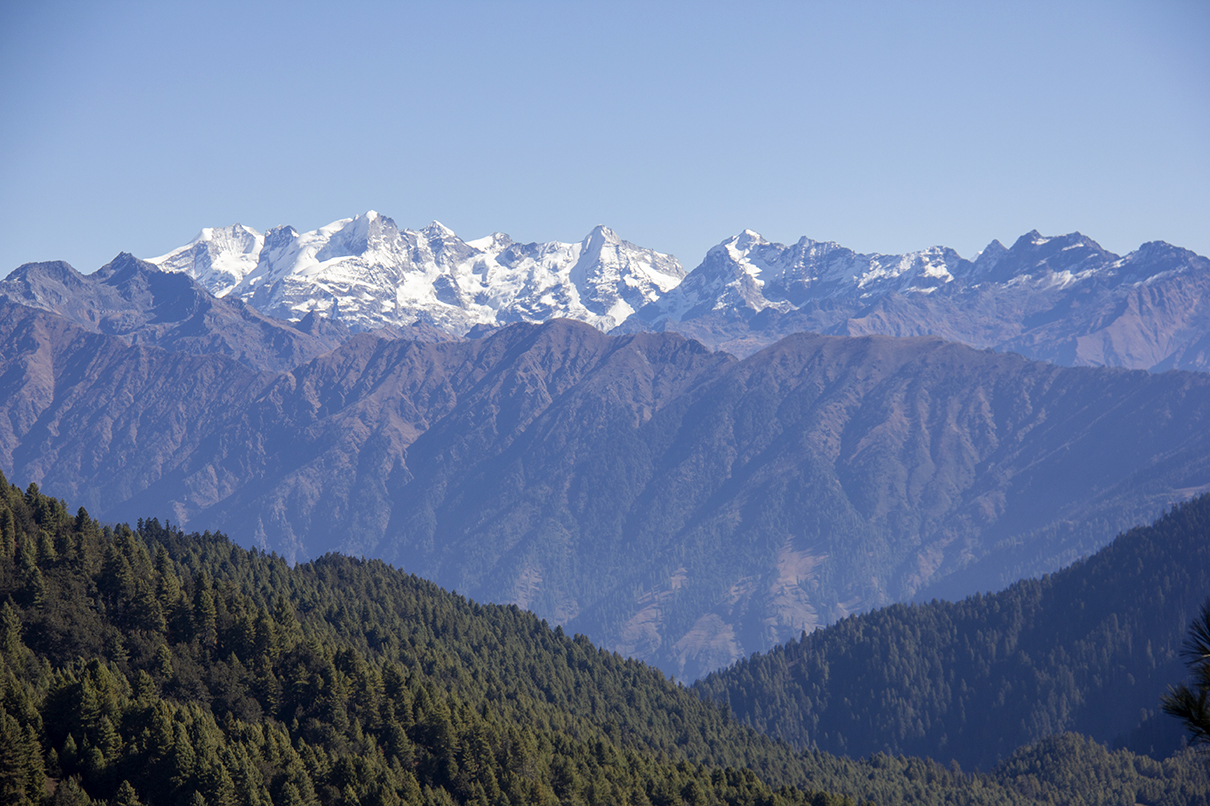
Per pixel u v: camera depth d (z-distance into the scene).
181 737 191.75
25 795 176.12
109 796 186.25
